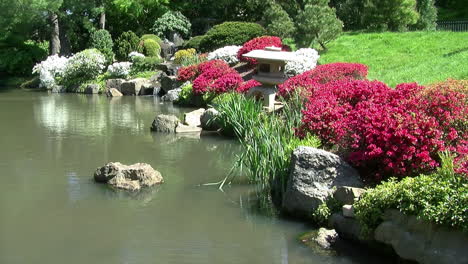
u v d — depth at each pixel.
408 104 6.75
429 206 4.71
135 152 10.12
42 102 18.42
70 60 22.64
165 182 8.07
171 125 12.28
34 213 6.72
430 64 13.72
